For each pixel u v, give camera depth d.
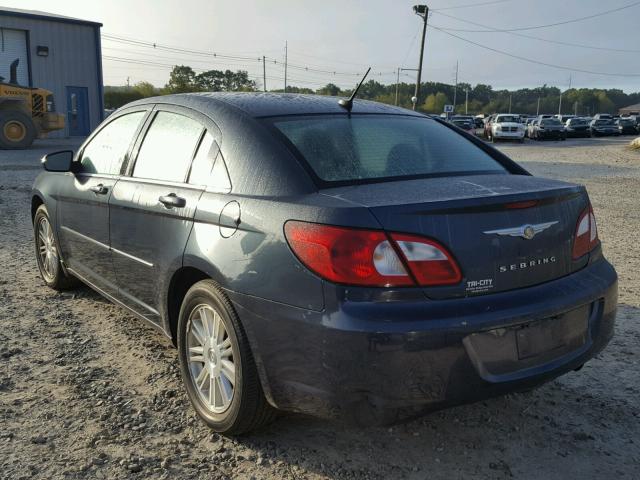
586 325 2.86
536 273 2.67
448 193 2.62
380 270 2.38
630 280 5.76
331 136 3.11
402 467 2.80
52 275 5.18
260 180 2.85
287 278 2.55
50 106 24.47
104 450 2.88
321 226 2.47
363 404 2.43
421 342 2.35
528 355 2.61
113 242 3.86
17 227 8.09
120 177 3.86
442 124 3.79
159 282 3.37
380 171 2.96
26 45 31.09
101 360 3.88
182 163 3.36
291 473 2.74
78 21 32.66
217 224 2.92
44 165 4.27
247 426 2.90
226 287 2.79
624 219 9.34
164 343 4.16
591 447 2.96
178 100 3.67
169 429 3.09
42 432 3.02
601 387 3.58
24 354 3.93
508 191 2.68
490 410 3.31
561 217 2.79
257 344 2.68
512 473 2.76
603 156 23.75
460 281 2.46
